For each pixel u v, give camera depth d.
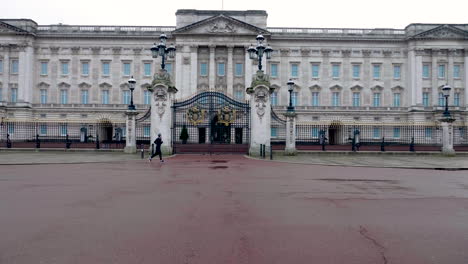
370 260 5.13
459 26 60.09
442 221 7.19
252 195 9.84
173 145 26.56
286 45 60.62
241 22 58.06
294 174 14.92
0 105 56.53
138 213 7.66
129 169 16.31
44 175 14.01
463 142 48.59
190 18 59.53
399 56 60.75
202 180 12.70
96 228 6.54
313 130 50.62
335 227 6.75
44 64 60.53
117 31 60.06
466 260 5.13
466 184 12.43
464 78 59.28
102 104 59.59
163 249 5.52
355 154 28.61
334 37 60.22
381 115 59.66
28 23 58.97
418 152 28.84
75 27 60.69
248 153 26.16
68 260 5.04
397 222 7.11
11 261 4.98
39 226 6.62
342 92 60.50
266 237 6.14
